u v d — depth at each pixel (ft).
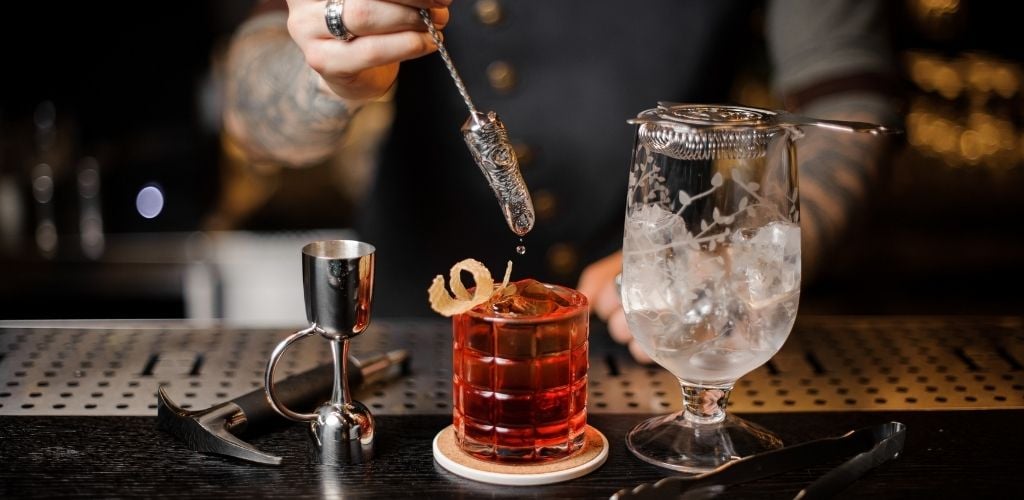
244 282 7.61
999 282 7.83
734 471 3.03
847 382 3.64
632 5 4.83
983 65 7.59
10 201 7.45
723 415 3.29
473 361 3.11
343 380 3.19
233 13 8.12
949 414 3.44
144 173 7.82
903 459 3.20
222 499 3.01
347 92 3.88
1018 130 7.65
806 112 4.87
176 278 7.48
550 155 4.96
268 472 3.13
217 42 8.11
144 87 7.97
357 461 3.16
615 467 3.17
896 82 4.89
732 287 3.05
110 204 7.77
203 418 3.21
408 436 3.31
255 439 3.29
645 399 3.54
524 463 3.13
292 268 7.63
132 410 3.42
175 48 8.02
